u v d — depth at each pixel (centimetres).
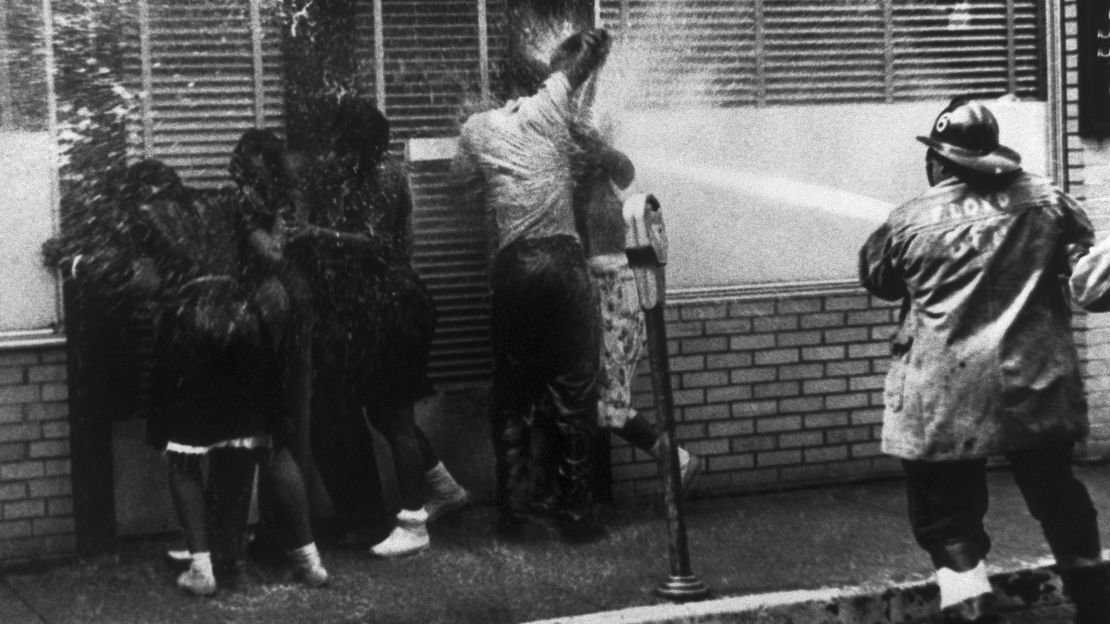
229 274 550
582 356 621
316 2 637
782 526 646
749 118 700
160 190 555
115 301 604
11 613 541
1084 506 470
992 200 470
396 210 603
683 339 695
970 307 462
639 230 519
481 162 623
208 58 625
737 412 705
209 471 582
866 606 522
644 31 682
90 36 607
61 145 600
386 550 603
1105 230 734
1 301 595
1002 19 733
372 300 596
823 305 714
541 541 626
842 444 723
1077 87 737
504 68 661
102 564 600
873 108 718
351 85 643
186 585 555
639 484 695
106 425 614
